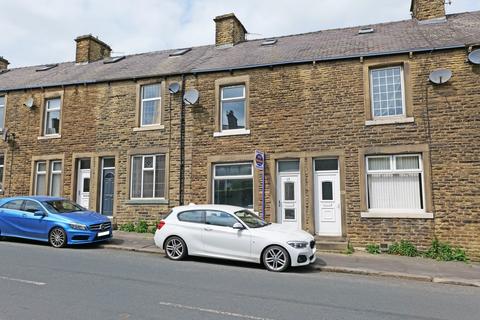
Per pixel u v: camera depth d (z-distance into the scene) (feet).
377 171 38.22
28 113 53.36
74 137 50.31
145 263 28.91
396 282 25.86
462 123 35.91
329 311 18.06
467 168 35.22
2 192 52.65
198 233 30.68
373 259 32.78
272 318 16.74
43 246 35.86
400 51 38.24
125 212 46.50
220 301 19.12
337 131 39.58
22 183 52.03
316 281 24.85
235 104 44.60
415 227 35.88
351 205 38.04
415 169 37.11
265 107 42.50
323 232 39.24
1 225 38.37
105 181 48.98
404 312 18.34
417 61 38.09
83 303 18.15
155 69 49.90
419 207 36.76
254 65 43.06
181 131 45.34
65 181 49.83
